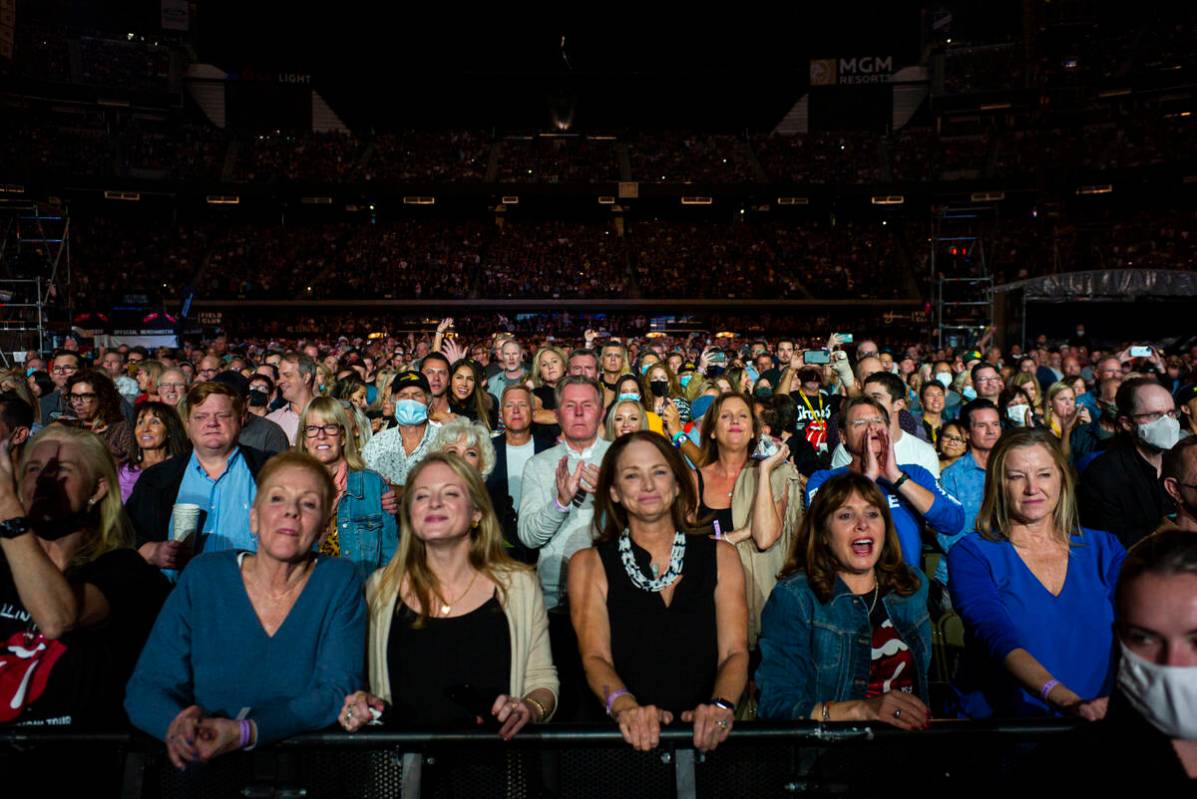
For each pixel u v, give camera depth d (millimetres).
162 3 44031
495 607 3098
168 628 2914
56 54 41156
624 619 3166
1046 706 3031
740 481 4785
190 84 46094
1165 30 39531
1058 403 7855
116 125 43500
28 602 2730
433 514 3031
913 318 39406
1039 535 3207
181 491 4754
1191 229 37969
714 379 10016
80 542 3217
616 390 7770
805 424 8656
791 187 43000
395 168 45469
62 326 24406
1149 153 38969
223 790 2699
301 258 42688
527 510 4625
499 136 49781
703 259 43156
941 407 9320
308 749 2680
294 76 46875
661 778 2705
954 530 4391
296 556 2896
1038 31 40281
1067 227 39406
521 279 41500
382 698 3039
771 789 2707
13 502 2695
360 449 6297
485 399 8148
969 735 2648
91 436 3266
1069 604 3105
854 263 42406
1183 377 13812
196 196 41812
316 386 9242
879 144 45969
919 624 3271
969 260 29078
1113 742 1650
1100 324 27156
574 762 2709
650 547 3283
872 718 2746
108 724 3055
